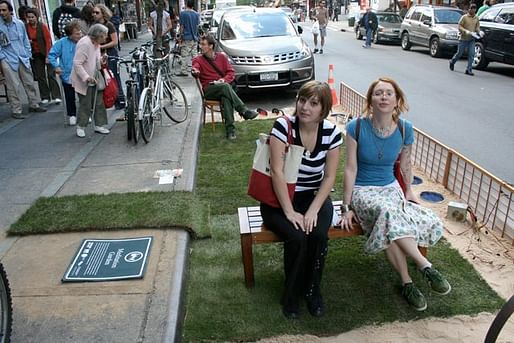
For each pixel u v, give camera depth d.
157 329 2.78
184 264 3.50
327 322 2.96
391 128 3.27
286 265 3.03
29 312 2.95
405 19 17.97
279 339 2.82
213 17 15.35
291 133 3.01
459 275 3.37
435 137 6.85
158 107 6.94
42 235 3.91
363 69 13.11
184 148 6.11
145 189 4.77
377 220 3.05
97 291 3.15
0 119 7.90
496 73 12.55
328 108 2.98
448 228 4.05
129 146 6.26
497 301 3.09
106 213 4.15
